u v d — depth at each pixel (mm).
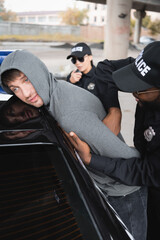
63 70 10008
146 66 1011
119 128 1438
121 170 1185
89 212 861
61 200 859
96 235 811
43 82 1095
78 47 2656
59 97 1136
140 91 1072
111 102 1521
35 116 1166
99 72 1740
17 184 863
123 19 9281
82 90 1266
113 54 9789
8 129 1044
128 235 995
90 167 1238
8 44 23656
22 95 1126
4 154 927
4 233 763
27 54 1053
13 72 1035
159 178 1113
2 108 1238
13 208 812
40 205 835
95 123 1147
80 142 1136
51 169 923
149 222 1413
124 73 1125
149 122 1159
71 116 1112
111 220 947
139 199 1391
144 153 1322
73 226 810
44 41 30266
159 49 985
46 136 1024
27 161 923
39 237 767
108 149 1199
